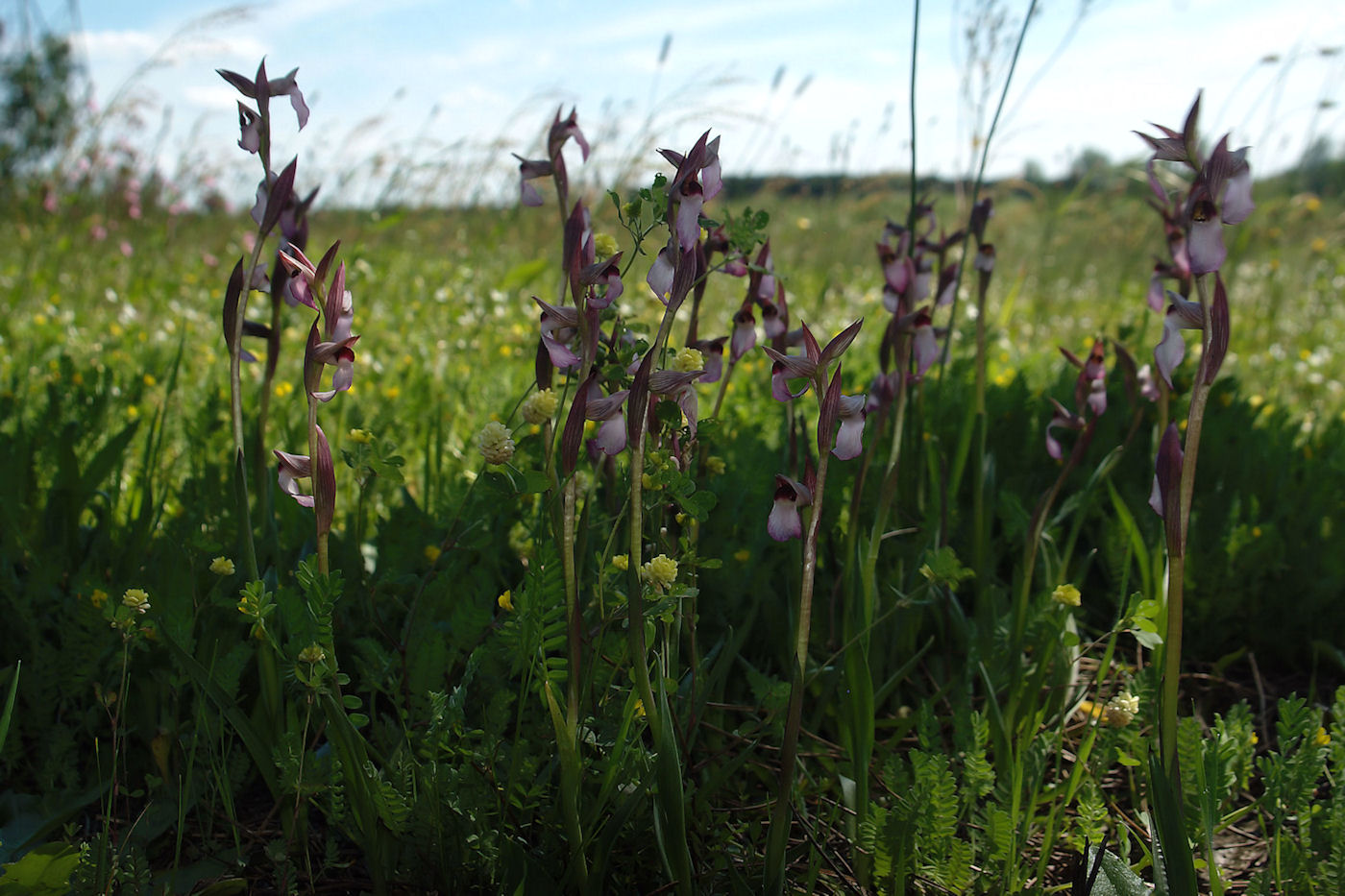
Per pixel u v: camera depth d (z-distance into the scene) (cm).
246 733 54
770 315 62
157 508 77
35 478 78
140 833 57
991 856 55
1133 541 67
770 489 76
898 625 68
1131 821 61
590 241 51
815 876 53
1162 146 47
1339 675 77
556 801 53
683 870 49
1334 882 52
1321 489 85
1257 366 172
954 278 72
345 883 57
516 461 75
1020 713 64
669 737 49
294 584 66
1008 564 85
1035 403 96
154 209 258
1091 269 266
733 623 69
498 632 60
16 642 66
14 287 172
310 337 50
